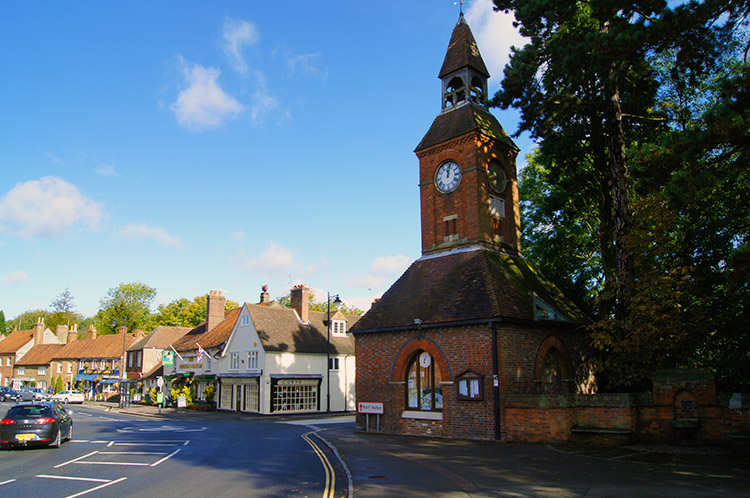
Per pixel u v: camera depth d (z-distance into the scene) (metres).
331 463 15.42
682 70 17.67
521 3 22.53
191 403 50.09
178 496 11.04
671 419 17.69
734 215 18.66
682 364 21.59
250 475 13.52
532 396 19.19
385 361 23.84
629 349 18.59
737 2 13.93
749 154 13.09
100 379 71.69
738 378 21.00
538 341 21.98
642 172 14.17
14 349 91.69
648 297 18.48
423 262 26.11
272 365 42.84
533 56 22.20
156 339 66.94
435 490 11.35
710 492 10.61
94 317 140.75
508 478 12.52
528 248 33.94
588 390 24.25
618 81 19.80
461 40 28.58
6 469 15.09
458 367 21.20
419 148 27.50
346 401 47.38
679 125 23.72
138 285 110.31
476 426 20.28
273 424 32.03
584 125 23.66
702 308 18.73
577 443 18.16
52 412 20.25
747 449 15.91
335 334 48.97
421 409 22.56
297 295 49.25
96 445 20.83
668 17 14.13
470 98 27.62
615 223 21.00
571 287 28.91
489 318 20.31
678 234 21.44
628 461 14.51
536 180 34.66
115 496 11.10
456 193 25.88
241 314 46.69
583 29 21.48
